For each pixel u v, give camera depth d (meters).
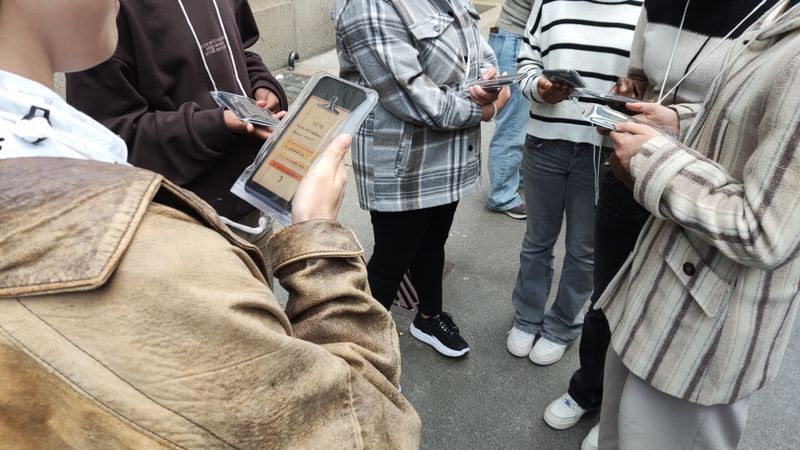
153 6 1.44
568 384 2.44
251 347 0.48
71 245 0.42
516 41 3.30
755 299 1.18
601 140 2.05
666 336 1.29
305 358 0.53
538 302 2.53
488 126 5.05
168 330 0.44
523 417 2.28
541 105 2.16
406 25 1.71
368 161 1.92
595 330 2.02
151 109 1.56
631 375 1.44
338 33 1.82
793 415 2.30
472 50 1.94
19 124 0.52
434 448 2.14
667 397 1.38
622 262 1.92
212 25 1.57
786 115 0.99
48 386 0.44
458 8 1.87
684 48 1.54
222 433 0.48
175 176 1.52
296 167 0.92
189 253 0.47
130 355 0.43
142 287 0.43
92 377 0.43
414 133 1.86
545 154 2.21
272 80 1.91
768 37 1.10
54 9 0.51
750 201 1.04
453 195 2.00
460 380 2.45
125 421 0.45
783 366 2.55
